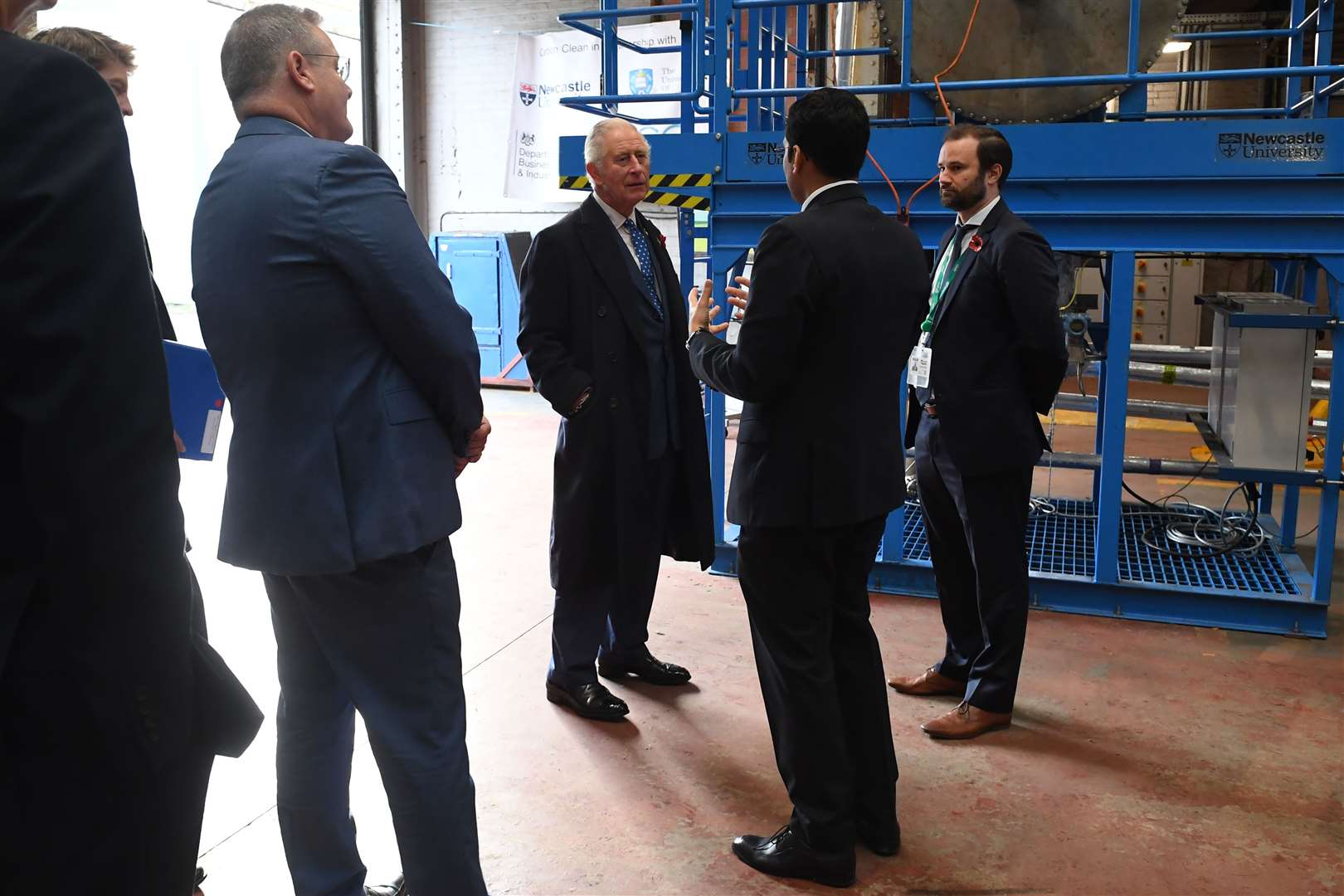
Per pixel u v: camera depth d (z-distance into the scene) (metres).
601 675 3.41
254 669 3.39
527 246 9.70
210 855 2.37
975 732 2.96
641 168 2.95
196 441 1.83
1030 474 2.94
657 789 2.70
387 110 10.58
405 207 1.81
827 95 2.21
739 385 2.16
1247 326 3.68
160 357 1.03
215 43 9.18
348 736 2.07
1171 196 3.60
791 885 2.28
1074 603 4.00
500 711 3.14
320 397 1.76
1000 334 2.83
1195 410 4.79
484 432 1.95
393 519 1.79
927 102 4.15
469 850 1.92
